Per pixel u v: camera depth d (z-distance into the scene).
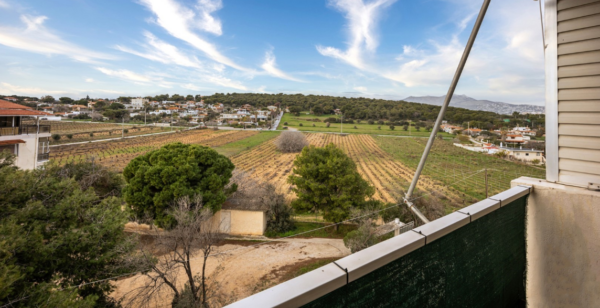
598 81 1.90
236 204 17.25
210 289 9.42
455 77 3.05
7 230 5.42
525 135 63.16
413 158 52.16
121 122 100.19
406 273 1.24
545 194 2.13
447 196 27.33
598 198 1.86
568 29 2.03
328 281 0.93
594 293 1.91
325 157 17.73
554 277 2.11
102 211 7.89
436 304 1.42
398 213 16.22
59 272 6.66
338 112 137.25
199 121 112.12
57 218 6.79
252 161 49.25
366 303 1.09
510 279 2.09
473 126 84.62
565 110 2.08
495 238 1.87
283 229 16.84
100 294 7.45
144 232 14.39
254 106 161.12
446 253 1.46
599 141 1.91
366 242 12.30
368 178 37.38
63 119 100.19
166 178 13.90
